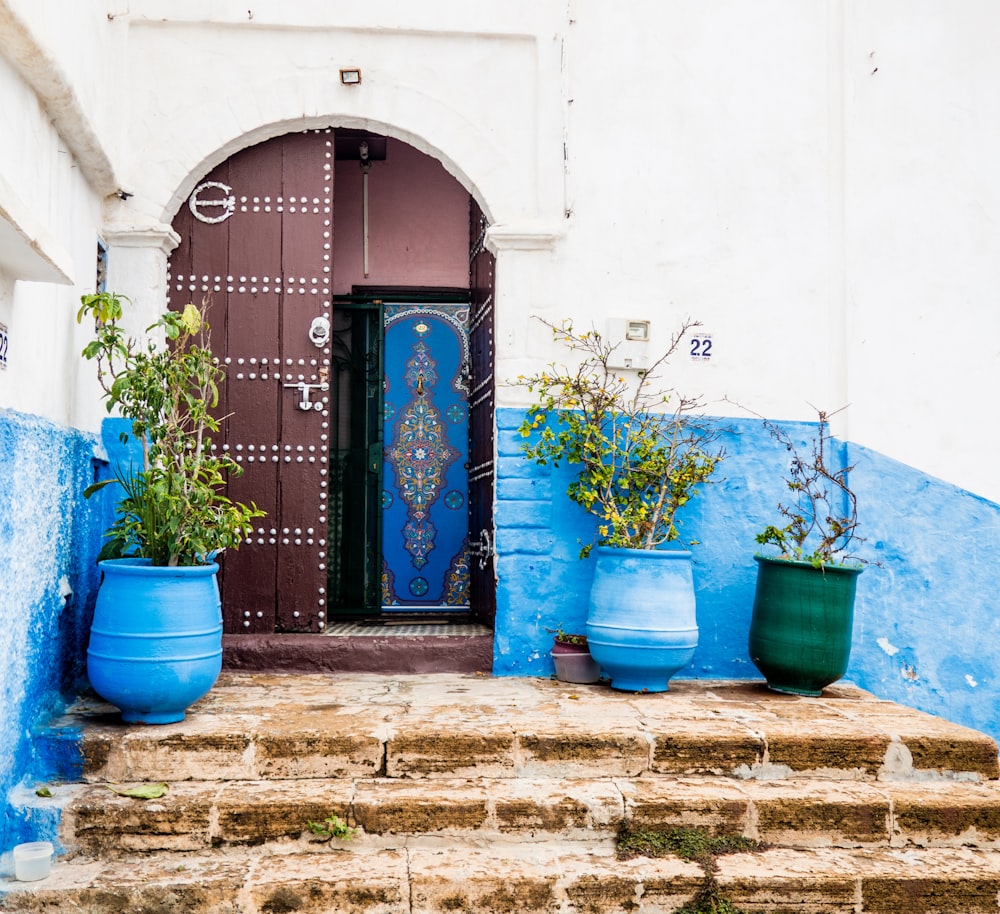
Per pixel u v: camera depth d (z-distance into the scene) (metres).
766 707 4.61
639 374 5.42
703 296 5.48
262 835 3.61
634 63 5.50
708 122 5.52
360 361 7.06
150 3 5.20
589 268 5.41
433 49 5.38
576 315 5.39
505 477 5.31
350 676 5.12
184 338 4.68
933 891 3.53
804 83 5.59
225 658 5.17
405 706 4.41
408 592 7.00
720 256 5.50
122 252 5.19
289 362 5.44
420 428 7.08
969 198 5.64
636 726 4.15
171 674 3.91
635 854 3.63
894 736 4.11
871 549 5.48
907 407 5.55
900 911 3.51
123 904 3.28
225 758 3.85
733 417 5.46
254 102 5.27
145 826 3.57
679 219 5.48
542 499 5.31
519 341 5.35
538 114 5.39
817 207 5.57
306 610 5.40
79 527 4.54
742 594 5.42
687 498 5.09
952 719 5.44
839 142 5.58
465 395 7.09
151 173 5.19
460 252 7.09
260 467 5.42
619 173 5.46
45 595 4.02
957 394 5.57
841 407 5.54
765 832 3.78
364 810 3.65
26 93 3.80
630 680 4.85
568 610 5.30
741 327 5.50
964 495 5.54
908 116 5.62
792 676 4.91
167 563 4.21
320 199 5.47
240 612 5.38
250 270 5.44
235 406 5.42
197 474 4.38
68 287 4.38
